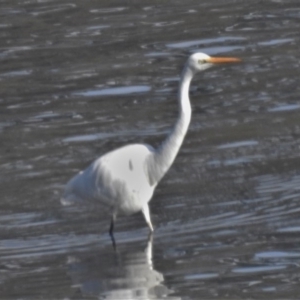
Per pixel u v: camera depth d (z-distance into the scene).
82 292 10.67
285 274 10.93
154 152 12.43
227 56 19.45
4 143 15.66
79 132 15.95
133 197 12.32
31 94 17.92
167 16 22.80
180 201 13.26
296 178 13.73
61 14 23.39
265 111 16.45
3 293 10.80
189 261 11.44
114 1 24.48
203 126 15.96
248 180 13.78
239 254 11.53
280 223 12.35
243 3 23.58
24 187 14.02
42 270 11.43
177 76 18.39
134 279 10.99
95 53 20.22
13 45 21.06
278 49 19.75
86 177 12.41
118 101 17.30
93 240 12.29
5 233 12.63
